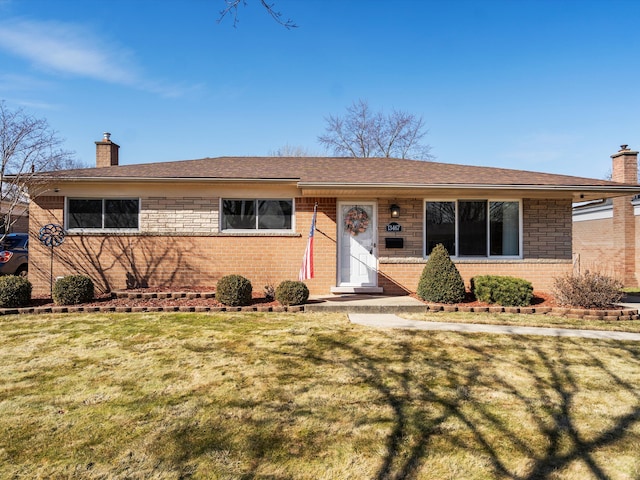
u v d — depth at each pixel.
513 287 8.88
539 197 10.67
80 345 6.09
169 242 10.54
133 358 5.50
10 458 3.09
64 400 4.15
